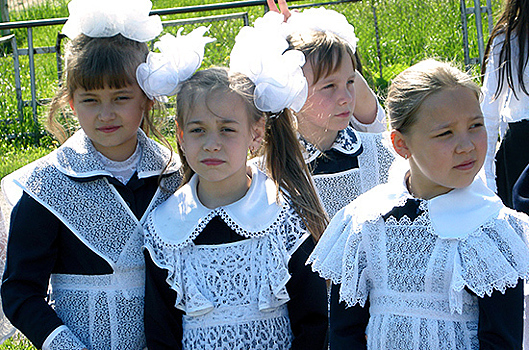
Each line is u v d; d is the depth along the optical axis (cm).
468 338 315
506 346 305
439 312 318
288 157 385
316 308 364
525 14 473
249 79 365
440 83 315
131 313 382
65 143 392
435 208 321
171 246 362
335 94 428
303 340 361
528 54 474
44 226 374
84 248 377
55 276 388
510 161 495
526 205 393
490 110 501
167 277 360
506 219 314
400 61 1311
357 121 491
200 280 360
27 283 372
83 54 363
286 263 359
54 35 1731
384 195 335
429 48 1311
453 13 1362
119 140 374
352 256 332
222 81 356
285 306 370
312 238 374
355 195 440
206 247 362
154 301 365
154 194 392
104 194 381
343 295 330
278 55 363
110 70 360
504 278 305
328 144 441
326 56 421
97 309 379
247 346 356
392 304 326
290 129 386
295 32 443
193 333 360
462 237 312
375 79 1229
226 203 369
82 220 377
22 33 1756
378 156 450
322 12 452
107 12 369
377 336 327
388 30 1373
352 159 442
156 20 381
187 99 354
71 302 382
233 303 357
